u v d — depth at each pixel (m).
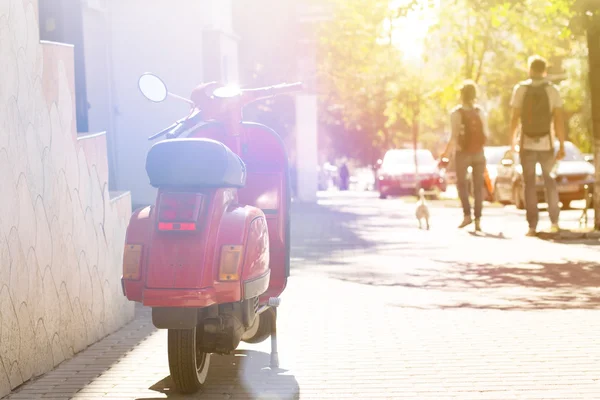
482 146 18.97
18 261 6.63
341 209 28.97
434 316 9.30
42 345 7.09
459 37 38.22
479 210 19.06
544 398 6.11
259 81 33.44
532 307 9.73
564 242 16.25
